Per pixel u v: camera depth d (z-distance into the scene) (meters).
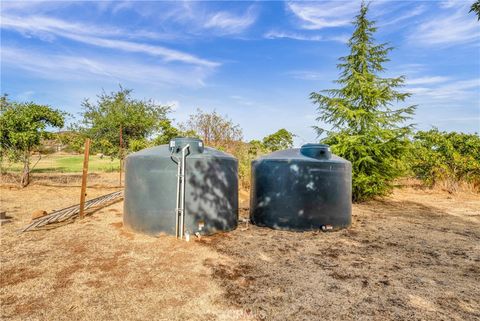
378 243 5.52
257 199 6.71
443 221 7.54
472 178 13.20
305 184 6.21
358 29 11.14
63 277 3.71
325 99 11.09
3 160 11.59
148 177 5.46
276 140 16.97
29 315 2.88
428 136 14.32
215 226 5.72
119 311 2.98
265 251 4.88
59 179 13.18
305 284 3.66
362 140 10.45
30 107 11.19
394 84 10.68
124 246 4.88
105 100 15.74
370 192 10.34
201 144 5.73
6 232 5.59
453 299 3.35
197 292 3.39
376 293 3.46
